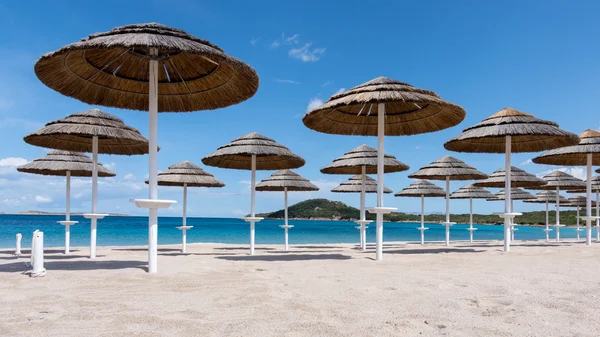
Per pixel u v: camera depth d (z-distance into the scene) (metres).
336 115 8.99
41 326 3.06
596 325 3.18
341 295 4.29
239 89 6.98
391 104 8.73
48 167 9.37
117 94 7.32
